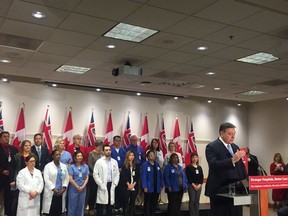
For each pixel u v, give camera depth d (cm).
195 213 743
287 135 958
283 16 384
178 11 376
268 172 1007
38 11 383
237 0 346
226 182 246
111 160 655
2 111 745
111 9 374
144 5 362
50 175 568
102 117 855
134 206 713
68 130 795
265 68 626
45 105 793
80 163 607
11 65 643
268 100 1024
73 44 503
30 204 512
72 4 363
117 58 574
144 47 510
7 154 628
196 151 939
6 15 397
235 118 1066
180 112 966
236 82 759
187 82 769
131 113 895
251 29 428
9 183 618
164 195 872
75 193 588
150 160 715
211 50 520
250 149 1080
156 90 880
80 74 709
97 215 629
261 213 245
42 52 548
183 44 493
